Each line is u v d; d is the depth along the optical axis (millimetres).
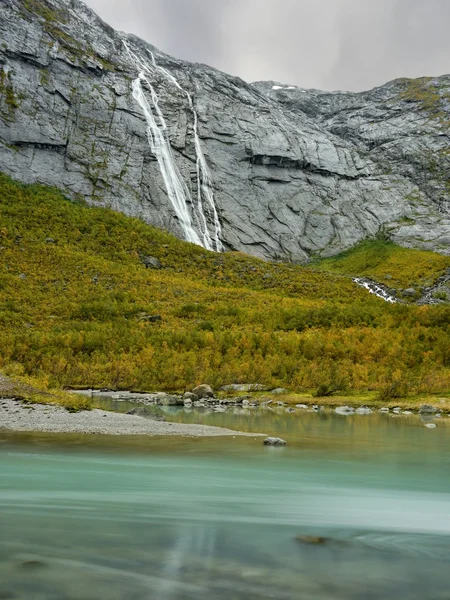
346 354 51375
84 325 63375
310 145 149875
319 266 123500
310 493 13734
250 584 8258
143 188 120312
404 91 188750
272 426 26938
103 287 82000
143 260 98250
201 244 117500
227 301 80062
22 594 7695
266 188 136625
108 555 9250
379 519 11703
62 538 9969
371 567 9023
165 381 46094
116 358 50688
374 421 29984
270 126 146875
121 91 133375
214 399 40594
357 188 147000
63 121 122188
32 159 114625
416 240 128875
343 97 190250
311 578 8547
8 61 122938
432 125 167500
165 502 12508
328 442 21938
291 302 81750
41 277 81875
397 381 41406
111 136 125062
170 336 56938
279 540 10242
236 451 19031
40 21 134875
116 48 147125
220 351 53531
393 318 65438
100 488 13430
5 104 117312
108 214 109688
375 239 133000
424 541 10352
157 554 9344
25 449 17938
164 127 132500
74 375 45812
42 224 99438
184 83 148500
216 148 136750
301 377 45438
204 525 11000
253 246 124312
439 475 16125
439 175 151750
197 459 17422
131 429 22734
